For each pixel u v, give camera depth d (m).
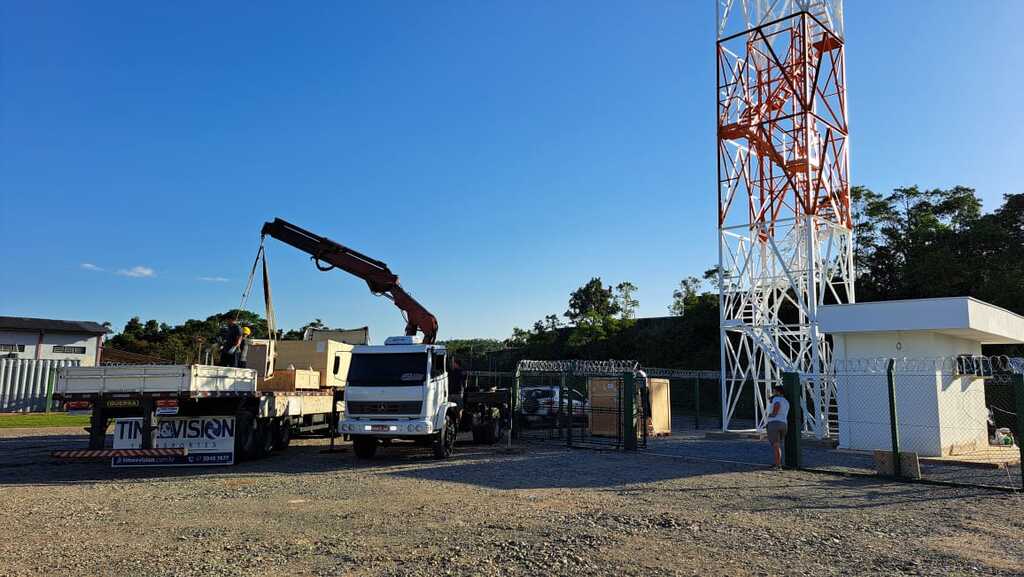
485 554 7.12
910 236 38.62
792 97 21.25
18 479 12.85
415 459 16.12
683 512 9.45
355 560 6.88
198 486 11.83
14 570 6.52
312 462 15.53
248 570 6.54
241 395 15.48
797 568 6.75
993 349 29.97
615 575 6.45
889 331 17.11
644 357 50.16
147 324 68.81
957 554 7.34
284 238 20.28
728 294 23.41
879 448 17.17
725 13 23.61
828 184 21.66
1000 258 33.19
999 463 14.46
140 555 7.08
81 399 14.07
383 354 16.20
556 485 11.96
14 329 43.28
